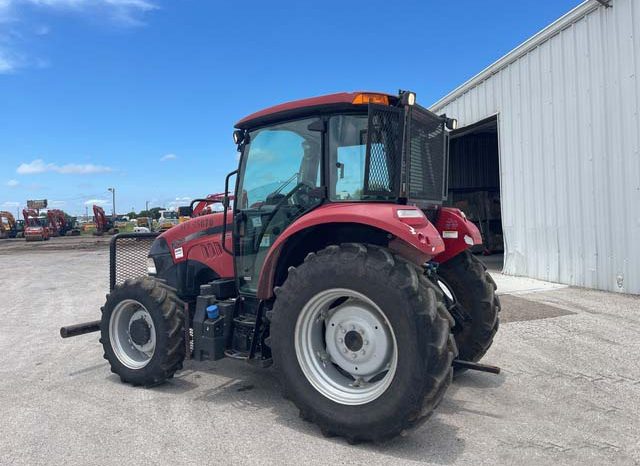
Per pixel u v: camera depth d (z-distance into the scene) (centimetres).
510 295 832
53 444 341
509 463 300
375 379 342
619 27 793
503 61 1074
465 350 459
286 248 383
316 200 387
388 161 366
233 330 419
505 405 391
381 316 331
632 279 793
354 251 334
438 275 469
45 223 4534
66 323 783
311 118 396
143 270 563
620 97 798
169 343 437
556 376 452
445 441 330
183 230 506
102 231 4659
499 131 1110
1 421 385
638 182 773
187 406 405
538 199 992
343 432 328
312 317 351
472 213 1659
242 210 435
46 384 474
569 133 905
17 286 1284
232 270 468
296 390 347
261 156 425
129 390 449
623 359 492
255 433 349
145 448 331
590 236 867
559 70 923
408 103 357
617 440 329
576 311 695
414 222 331
